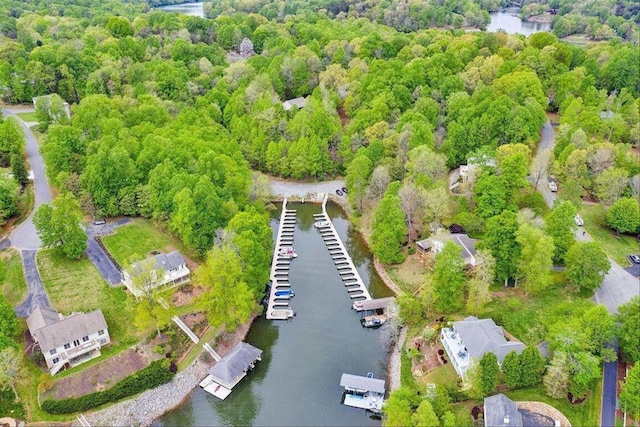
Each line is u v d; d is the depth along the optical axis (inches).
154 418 3186.5
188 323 3720.5
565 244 3919.8
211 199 4239.7
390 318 3878.0
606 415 2893.7
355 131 6058.1
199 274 3641.7
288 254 4729.3
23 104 6688.0
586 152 4793.3
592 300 3698.3
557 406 2957.7
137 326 3518.7
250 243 3932.1
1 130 5251.0
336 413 3218.5
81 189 4729.3
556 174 4970.5
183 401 3294.8
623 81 6717.5
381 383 3294.8
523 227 3705.7
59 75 6781.5
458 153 5526.6
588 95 6215.6
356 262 4712.1
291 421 3174.2
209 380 3412.9
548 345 3245.6
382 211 4485.7
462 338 3312.0
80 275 4001.0
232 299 3592.5
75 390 3198.8
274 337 3806.6
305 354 3651.6
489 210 4397.1
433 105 6008.9
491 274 3644.2
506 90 6186.0
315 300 4178.2
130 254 4271.7
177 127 5575.8
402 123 5708.7
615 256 4158.5
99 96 5915.4
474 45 7691.9
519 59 6998.0
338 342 3754.9
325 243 4972.9
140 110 5748.0
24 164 5172.2
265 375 3486.7
